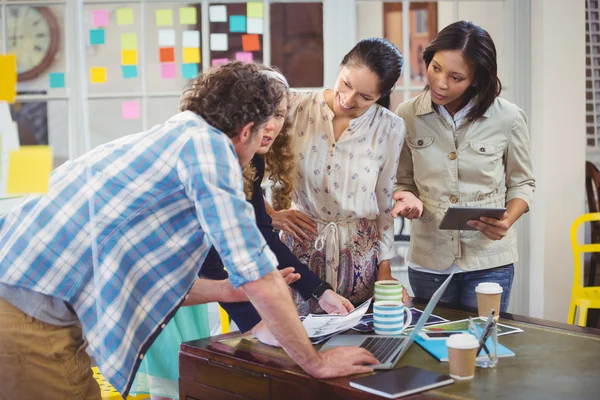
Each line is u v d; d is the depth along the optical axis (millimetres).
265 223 2209
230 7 3941
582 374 1705
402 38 4051
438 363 1804
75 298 1684
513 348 1909
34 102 3576
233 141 1726
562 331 2061
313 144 2387
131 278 1700
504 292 2617
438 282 2666
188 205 1673
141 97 3932
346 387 1641
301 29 4664
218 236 1565
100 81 3885
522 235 4125
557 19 3932
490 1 4102
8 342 1636
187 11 3914
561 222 4027
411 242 2750
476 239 2580
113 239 1659
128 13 3887
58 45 2135
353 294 2457
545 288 4035
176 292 1748
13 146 1614
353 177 2389
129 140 1699
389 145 2422
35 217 1666
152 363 2822
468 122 2539
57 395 1688
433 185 2611
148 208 1654
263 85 1696
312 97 2410
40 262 1651
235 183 1606
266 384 1789
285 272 2051
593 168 4109
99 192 1649
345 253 2438
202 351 1930
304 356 1677
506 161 2641
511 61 4070
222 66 1736
